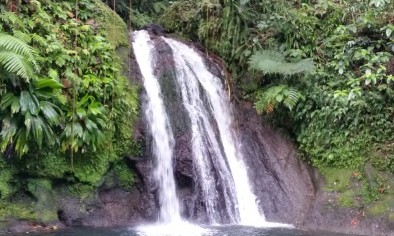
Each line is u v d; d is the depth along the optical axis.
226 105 8.74
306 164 8.27
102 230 6.44
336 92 7.77
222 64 9.34
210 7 9.54
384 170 7.38
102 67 7.25
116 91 7.22
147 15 11.04
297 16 9.12
